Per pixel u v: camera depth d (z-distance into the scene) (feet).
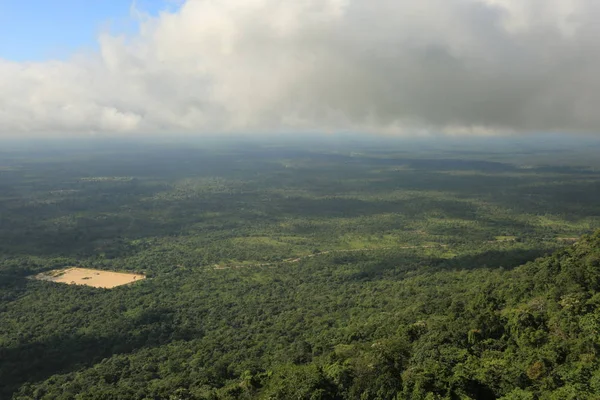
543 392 169.58
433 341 223.51
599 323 207.00
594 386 161.38
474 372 185.68
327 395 194.08
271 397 199.11
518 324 225.76
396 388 187.11
